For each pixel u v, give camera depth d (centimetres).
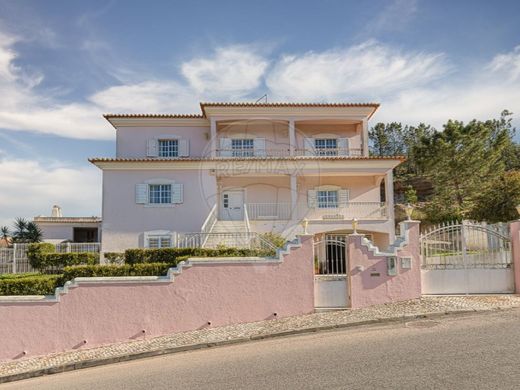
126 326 1224
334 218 2503
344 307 1227
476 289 1245
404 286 1220
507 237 1273
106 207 2381
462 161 3694
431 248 1256
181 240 2212
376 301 1209
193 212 2394
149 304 1232
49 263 1991
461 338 847
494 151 3750
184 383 750
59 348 1218
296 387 657
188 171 2425
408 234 1241
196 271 1241
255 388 675
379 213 2553
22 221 3222
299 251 1244
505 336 835
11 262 2128
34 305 1233
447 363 699
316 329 1061
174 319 1228
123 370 928
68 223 3372
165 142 2816
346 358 786
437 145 3778
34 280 1394
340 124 2794
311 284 1230
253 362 834
